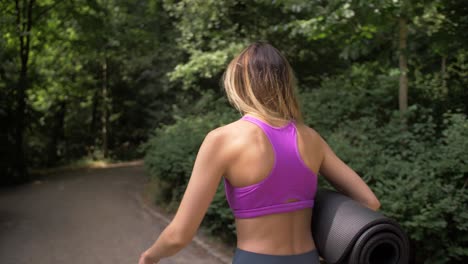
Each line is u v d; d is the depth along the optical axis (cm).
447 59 675
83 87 1944
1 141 1333
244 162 127
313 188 135
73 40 1527
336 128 582
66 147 2178
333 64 997
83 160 2008
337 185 146
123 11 1502
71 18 1462
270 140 131
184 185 688
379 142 498
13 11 1374
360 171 414
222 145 129
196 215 125
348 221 127
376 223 125
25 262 514
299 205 130
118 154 2178
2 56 1269
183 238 125
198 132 725
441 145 429
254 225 128
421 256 358
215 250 497
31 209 851
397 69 637
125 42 1537
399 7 498
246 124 133
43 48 1518
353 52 579
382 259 132
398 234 127
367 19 515
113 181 1218
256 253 126
